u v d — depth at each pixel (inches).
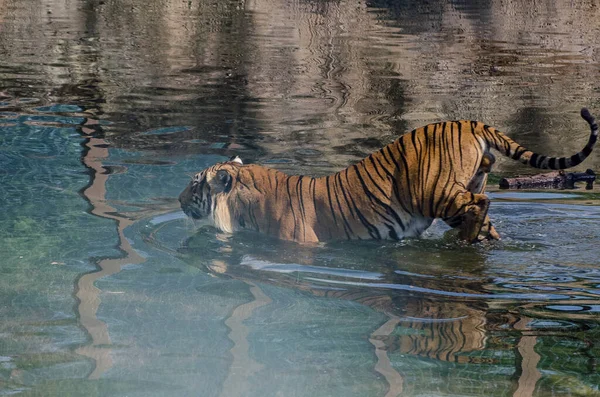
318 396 240.1
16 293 323.0
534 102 746.8
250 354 271.6
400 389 246.4
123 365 260.1
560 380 252.4
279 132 617.3
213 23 1262.3
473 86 818.8
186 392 241.4
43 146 563.2
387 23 1304.1
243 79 831.7
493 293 338.6
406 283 350.6
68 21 1229.7
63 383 247.8
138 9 1400.1
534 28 1261.1
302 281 350.6
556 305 323.9
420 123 657.6
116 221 422.3
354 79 847.7
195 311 309.7
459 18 1375.5
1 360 263.0
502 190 503.8
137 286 335.6
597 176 529.0
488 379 253.9
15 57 911.7
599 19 1373.0
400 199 414.6
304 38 1124.5
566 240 413.4
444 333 292.4
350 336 288.4
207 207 428.5
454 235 425.4
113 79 811.4
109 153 553.3
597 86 823.7
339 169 518.6
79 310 307.0
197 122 644.1
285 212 417.4
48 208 437.7
